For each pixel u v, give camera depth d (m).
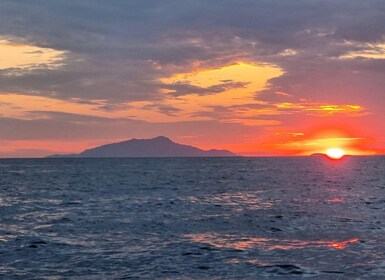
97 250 20.64
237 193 50.88
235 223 28.56
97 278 16.14
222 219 30.39
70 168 141.75
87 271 17.09
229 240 22.95
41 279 16.02
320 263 18.09
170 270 17.17
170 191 53.66
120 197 46.25
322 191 53.38
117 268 17.50
